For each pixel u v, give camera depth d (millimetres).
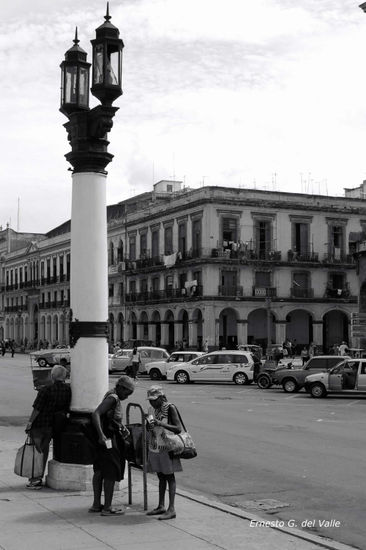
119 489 10289
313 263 64000
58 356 51375
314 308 64188
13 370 48562
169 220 66875
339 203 65812
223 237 61781
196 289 61906
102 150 10398
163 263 66688
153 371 41250
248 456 14211
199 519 8625
